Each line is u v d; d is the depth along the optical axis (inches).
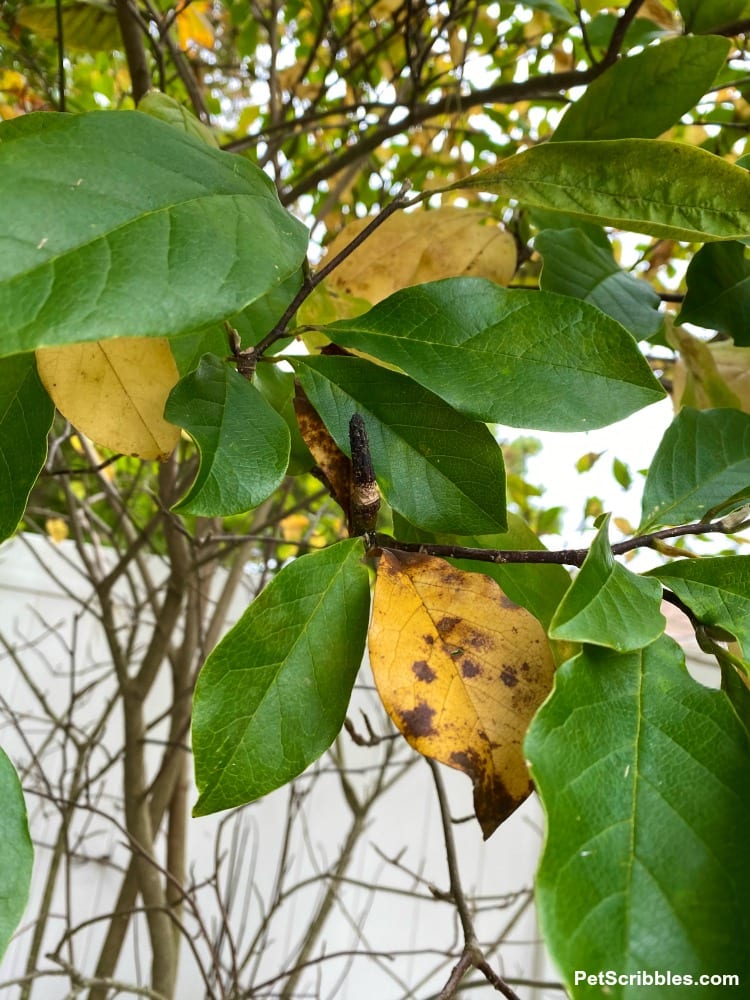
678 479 11.2
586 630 7.3
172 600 29.0
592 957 5.8
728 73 22.5
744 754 7.2
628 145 9.3
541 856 6.1
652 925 6.1
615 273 14.9
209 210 7.4
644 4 19.4
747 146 21.4
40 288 6.2
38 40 29.9
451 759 8.4
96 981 22.6
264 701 8.4
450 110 23.3
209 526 31.7
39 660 35.9
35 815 34.3
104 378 10.8
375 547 9.8
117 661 29.4
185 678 30.2
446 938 38.1
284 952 36.3
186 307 6.6
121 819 35.9
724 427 11.6
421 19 24.7
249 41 32.6
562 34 26.4
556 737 6.9
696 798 6.9
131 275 6.5
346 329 10.0
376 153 32.7
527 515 37.0
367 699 40.0
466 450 10.3
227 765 8.1
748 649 8.3
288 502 38.9
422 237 16.6
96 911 34.7
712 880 6.4
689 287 13.5
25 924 33.3
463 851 38.7
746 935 6.1
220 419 8.7
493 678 8.8
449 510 10.2
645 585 8.4
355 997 36.8
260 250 7.4
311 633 8.8
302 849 37.3
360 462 9.8
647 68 13.2
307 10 30.8
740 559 9.0
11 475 9.9
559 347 9.6
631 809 6.7
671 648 8.0
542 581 11.2
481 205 26.4
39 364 10.4
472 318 9.8
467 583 9.2
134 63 21.1
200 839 36.0
